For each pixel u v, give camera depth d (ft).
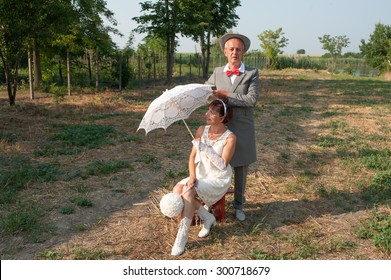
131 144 27.30
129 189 18.84
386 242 13.62
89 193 18.21
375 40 149.59
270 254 13.29
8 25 40.09
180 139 29.12
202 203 15.11
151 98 53.72
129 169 21.65
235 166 15.12
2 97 52.37
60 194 18.02
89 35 56.44
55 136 28.17
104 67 70.54
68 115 38.19
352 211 17.02
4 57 42.60
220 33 99.50
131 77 73.20
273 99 54.70
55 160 22.93
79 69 73.61
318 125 35.99
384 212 16.90
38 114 37.93
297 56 176.14
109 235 14.40
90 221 15.51
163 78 91.86
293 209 17.02
